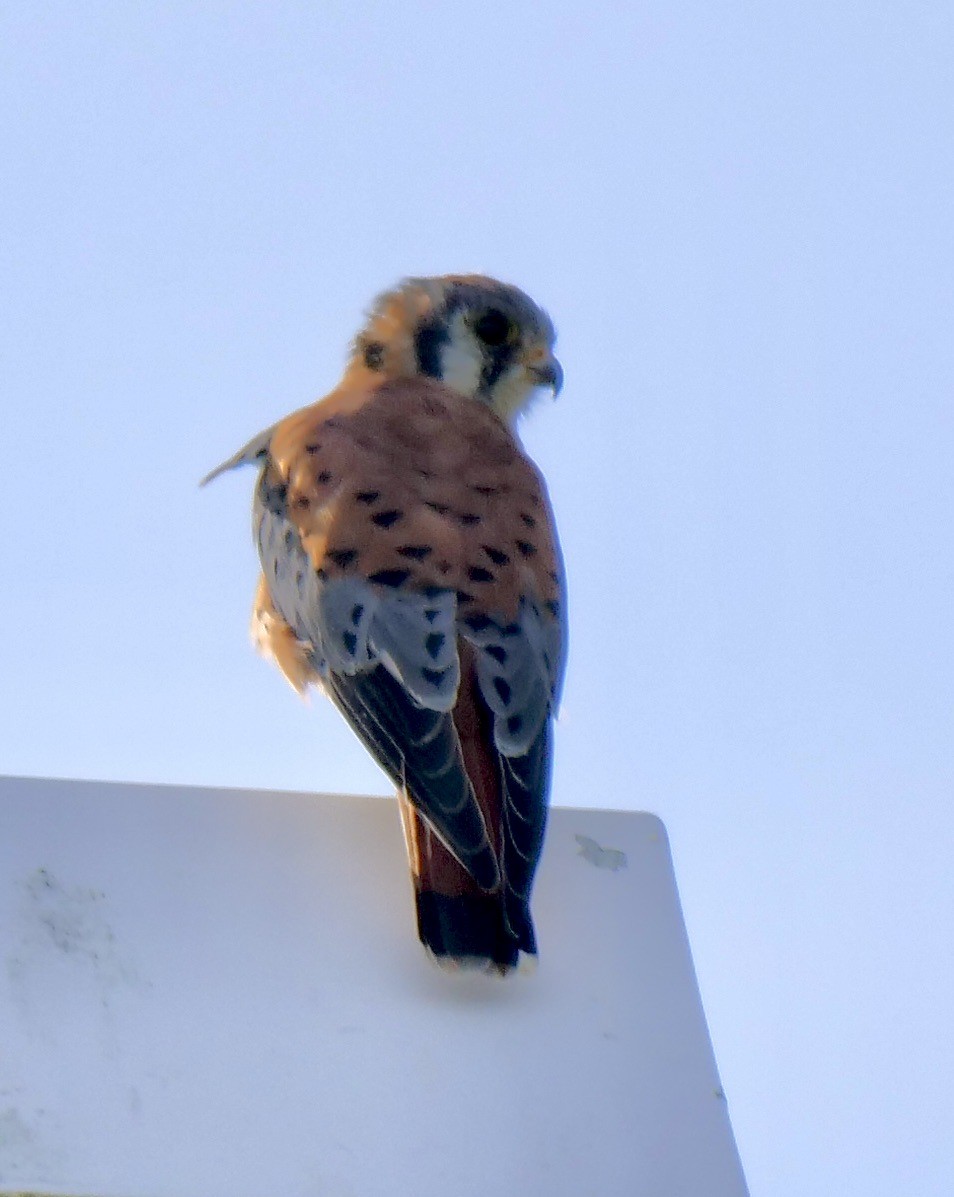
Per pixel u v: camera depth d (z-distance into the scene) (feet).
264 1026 22.27
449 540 28.07
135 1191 20.33
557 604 28.58
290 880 24.22
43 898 23.39
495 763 25.75
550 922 24.52
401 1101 21.70
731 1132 22.09
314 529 29.14
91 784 24.95
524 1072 22.25
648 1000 23.49
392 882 24.48
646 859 25.88
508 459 30.58
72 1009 22.09
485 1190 21.03
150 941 23.09
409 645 26.71
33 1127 20.75
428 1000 22.94
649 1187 21.36
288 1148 21.02
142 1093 21.30
